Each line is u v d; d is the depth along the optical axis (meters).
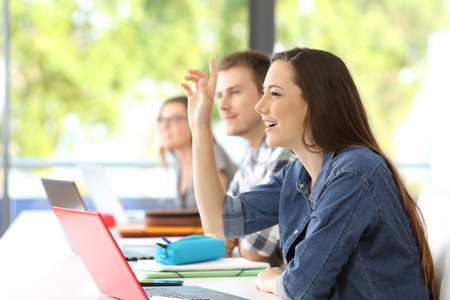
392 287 1.37
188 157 3.39
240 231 1.80
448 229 1.54
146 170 4.76
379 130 4.62
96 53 4.81
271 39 4.51
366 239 1.38
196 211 2.74
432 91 4.57
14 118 4.68
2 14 4.57
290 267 1.41
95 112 4.82
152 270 1.79
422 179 4.58
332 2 4.62
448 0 4.68
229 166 3.12
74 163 4.78
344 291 1.38
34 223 2.94
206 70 4.75
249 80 2.37
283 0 4.57
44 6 4.73
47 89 4.75
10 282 1.72
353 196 1.35
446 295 1.44
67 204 1.96
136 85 4.83
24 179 4.68
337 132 1.46
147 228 2.66
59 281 1.74
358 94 1.52
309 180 1.60
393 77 4.67
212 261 1.90
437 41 4.56
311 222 1.40
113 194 2.89
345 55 4.62
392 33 4.67
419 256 1.43
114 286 1.48
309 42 4.61
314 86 1.46
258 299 1.49
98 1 4.80
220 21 4.70
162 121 3.42
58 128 4.78
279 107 1.49
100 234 1.36
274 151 2.26
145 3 4.79
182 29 4.77
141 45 4.82
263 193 1.82
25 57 4.69
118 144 4.82
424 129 4.57
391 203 1.39
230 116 2.39
